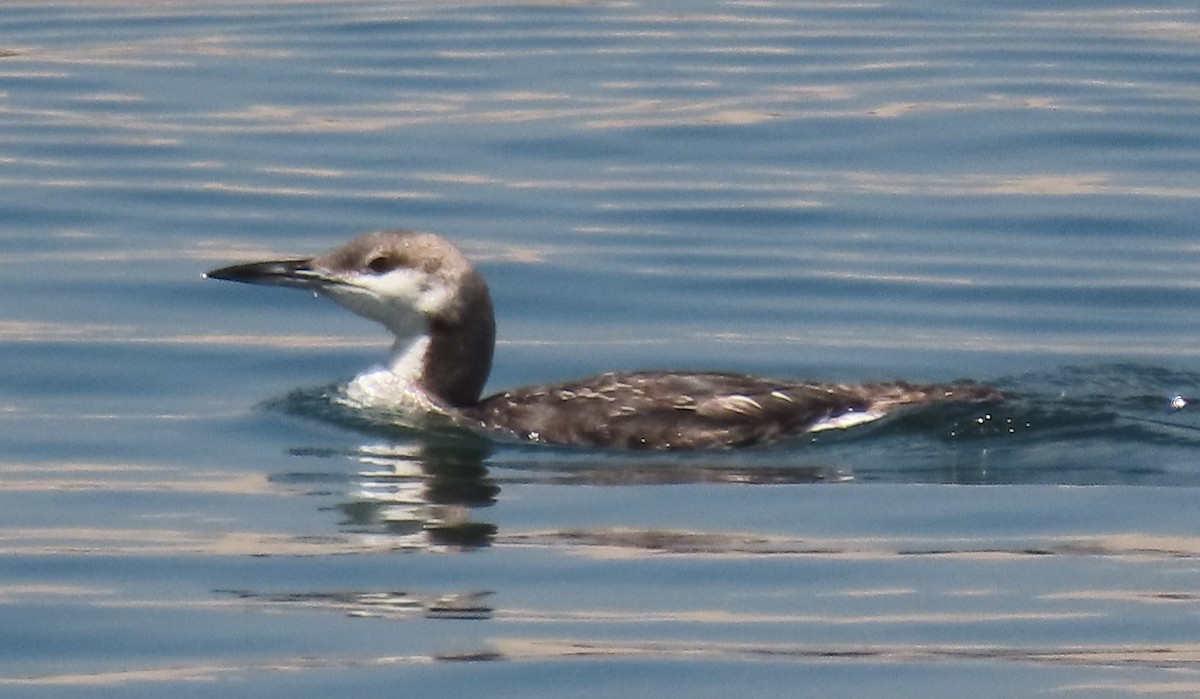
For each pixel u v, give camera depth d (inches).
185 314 663.1
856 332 647.1
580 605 421.1
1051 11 1088.8
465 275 555.2
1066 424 536.1
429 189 791.1
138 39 1014.4
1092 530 466.3
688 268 706.8
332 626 411.2
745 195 784.9
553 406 542.9
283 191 788.0
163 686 383.2
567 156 833.5
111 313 659.4
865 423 533.6
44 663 395.5
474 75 949.8
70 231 742.5
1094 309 668.1
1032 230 748.6
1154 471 506.6
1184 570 441.4
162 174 807.1
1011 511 479.8
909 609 420.2
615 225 752.3
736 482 500.7
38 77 939.3
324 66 965.2
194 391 588.7
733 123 872.9
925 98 907.4
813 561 446.3
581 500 488.4
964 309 669.9
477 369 559.8
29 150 834.8
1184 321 655.8
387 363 566.6
